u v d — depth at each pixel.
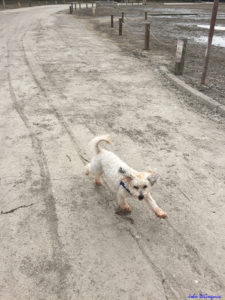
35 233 1.96
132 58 6.64
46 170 2.63
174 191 2.39
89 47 7.69
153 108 4.01
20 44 7.91
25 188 2.39
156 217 2.13
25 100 4.15
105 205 2.24
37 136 3.19
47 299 1.54
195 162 2.79
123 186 1.93
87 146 3.03
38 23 12.45
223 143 3.14
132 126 3.49
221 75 5.45
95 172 2.29
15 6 24.41
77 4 29.23
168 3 31.03
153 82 5.05
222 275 1.70
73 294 1.57
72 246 1.87
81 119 3.63
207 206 2.24
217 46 8.45
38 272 1.69
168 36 9.91
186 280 1.67
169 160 2.82
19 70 5.57
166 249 1.87
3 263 1.74
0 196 2.29
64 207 2.20
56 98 4.25
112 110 3.91
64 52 7.05
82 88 4.68
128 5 25.88
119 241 1.92
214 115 3.81
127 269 1.73
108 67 5.89
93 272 1.70
